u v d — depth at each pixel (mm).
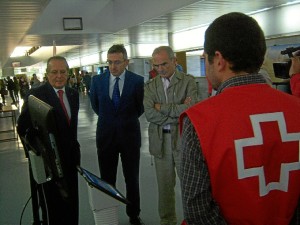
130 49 15289
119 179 4008
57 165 1234
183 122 905
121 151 2766
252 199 820
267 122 846
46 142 1230
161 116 2354
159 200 2582
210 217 850
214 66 925
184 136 884
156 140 2453
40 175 1373
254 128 832
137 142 2799
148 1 8508
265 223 843
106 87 2723
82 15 9844
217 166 819
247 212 831
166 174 2500
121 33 10734
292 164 857
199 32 10586
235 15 888
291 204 871
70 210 2049
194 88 2369
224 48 867
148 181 3908
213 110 859
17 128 1642
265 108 863
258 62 889
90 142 6352
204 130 836
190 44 11125
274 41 6078
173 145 2393
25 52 21938
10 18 6641
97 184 1244
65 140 2125
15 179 4242
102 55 19391
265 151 832
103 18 10156
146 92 2453
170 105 2314
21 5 5520
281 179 858
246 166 818
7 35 9148
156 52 2355
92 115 10297
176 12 7812
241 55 861
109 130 2723
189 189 856
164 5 7906
